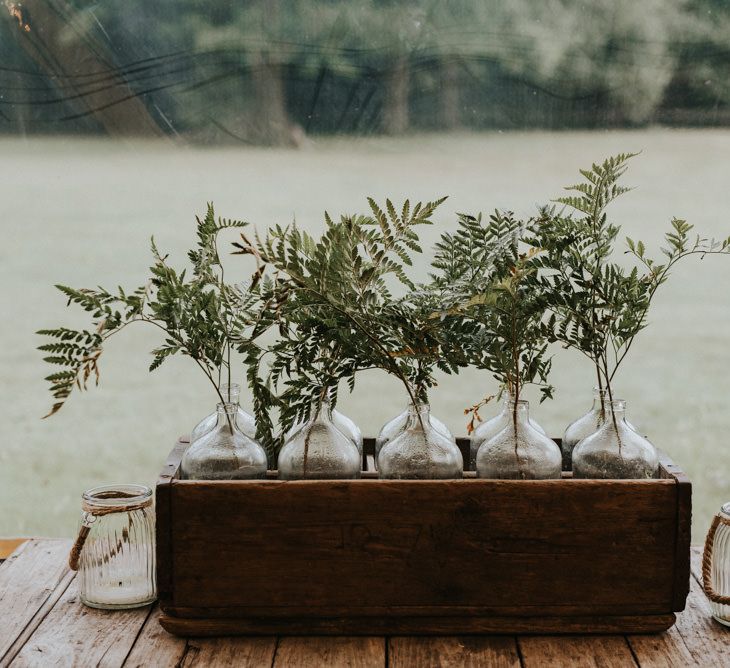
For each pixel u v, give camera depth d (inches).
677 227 45.7
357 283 43.6
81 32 158.1
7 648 41.8
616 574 42.8
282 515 42.3
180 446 50.3
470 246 48.0
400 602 42.8
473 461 50.4
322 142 168.2
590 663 40.7
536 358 46.1
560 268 45.8
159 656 41.3
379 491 42.2
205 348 45.2
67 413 126.8
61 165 161.9
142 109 163.0
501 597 42.8
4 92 159.3
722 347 137.7
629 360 138.7
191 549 42.4
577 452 45.4
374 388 128.9
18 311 147.4
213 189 165.9
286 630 42.9
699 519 102.0
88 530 45.6
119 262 159.3
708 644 42.5
